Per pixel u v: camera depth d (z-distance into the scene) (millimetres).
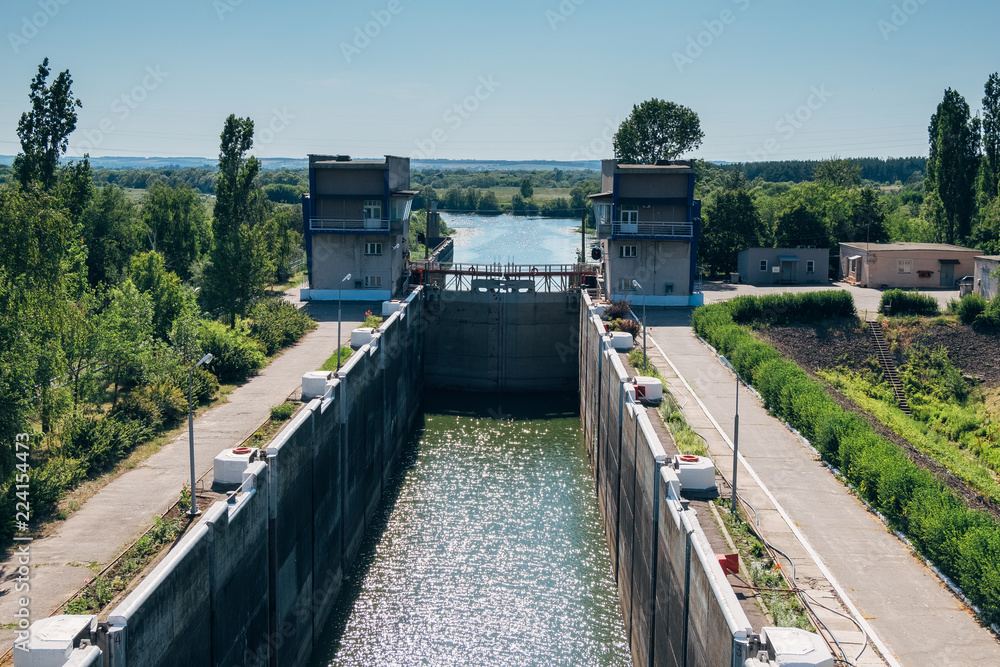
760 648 23875
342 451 48688
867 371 72000
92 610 28391
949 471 49781
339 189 88188
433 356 87500
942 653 27328
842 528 36219
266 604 36250
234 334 65438
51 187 72875
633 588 41688
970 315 74938
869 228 119312
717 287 100125
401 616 43562
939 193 116125
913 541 34344
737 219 112062
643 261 86562
